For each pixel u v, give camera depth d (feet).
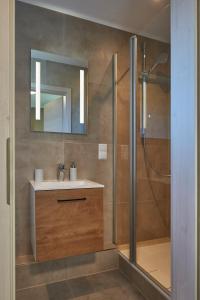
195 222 2.73
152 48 7.31
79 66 6.86
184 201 2.88
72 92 6.77
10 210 2.34
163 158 7.57
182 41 2.92
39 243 5.01
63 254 5.21
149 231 7.25
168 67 7.13
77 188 5.40
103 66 7.16
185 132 2.87
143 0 6.16
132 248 6.64
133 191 6.98
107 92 7.21
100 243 5.60
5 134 2.31
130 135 7.14
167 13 6.29
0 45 2.31
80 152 6.81
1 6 2.33
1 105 2.30
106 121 7.19
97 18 6.98
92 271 6.42
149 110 7.29
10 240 2.34
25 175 6.14
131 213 6.91
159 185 7.52
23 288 5.69
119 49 7.34
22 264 5.70
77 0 6.20
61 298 5.35
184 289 2.86
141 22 7.15
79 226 5.39
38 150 6.30
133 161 7.07
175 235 3.02
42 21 6.43
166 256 6.57
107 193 7.12
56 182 6.13
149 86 7.25
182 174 2.91
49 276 5.95
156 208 7.45
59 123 6.58
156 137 7.38
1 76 2.31
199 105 2.74
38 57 6.38
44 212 5.08
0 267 2.28
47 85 6.48
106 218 7.07
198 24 2.76
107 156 7.16
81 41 6.89
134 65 7.00
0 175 2.28
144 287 5.48
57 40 6.61
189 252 2.79
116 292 5.60
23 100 6.18
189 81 2.81
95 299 5.33
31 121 6.24
